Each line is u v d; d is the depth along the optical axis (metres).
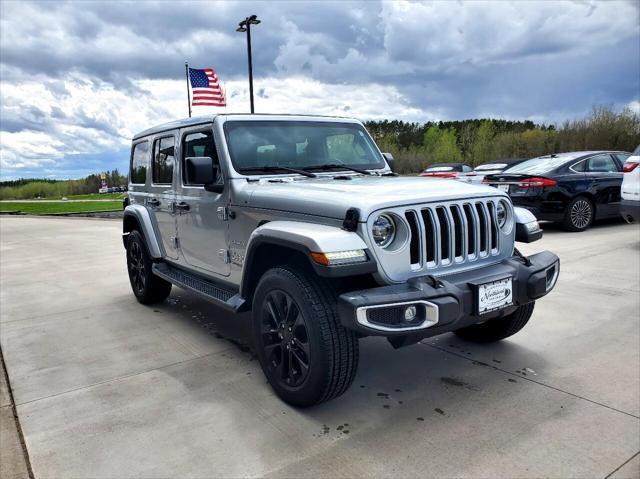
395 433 2.76
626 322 4.35
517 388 3.23
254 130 3.91
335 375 2.80
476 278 2.89
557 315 4.59
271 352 3.18
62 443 2.78
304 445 2.68
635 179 7.00
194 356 4.03
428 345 4.04
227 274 3.86
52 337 4.68
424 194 2.96
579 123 40.25
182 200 4.39
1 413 3.17
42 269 8.68
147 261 5.40
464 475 2.37
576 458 2.47
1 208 37.47
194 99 12.36
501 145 48.91
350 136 4.39
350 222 2.71
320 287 2.85
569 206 8.92
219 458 2.58
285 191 3.24
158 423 2.96
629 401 3.01
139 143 5.52
